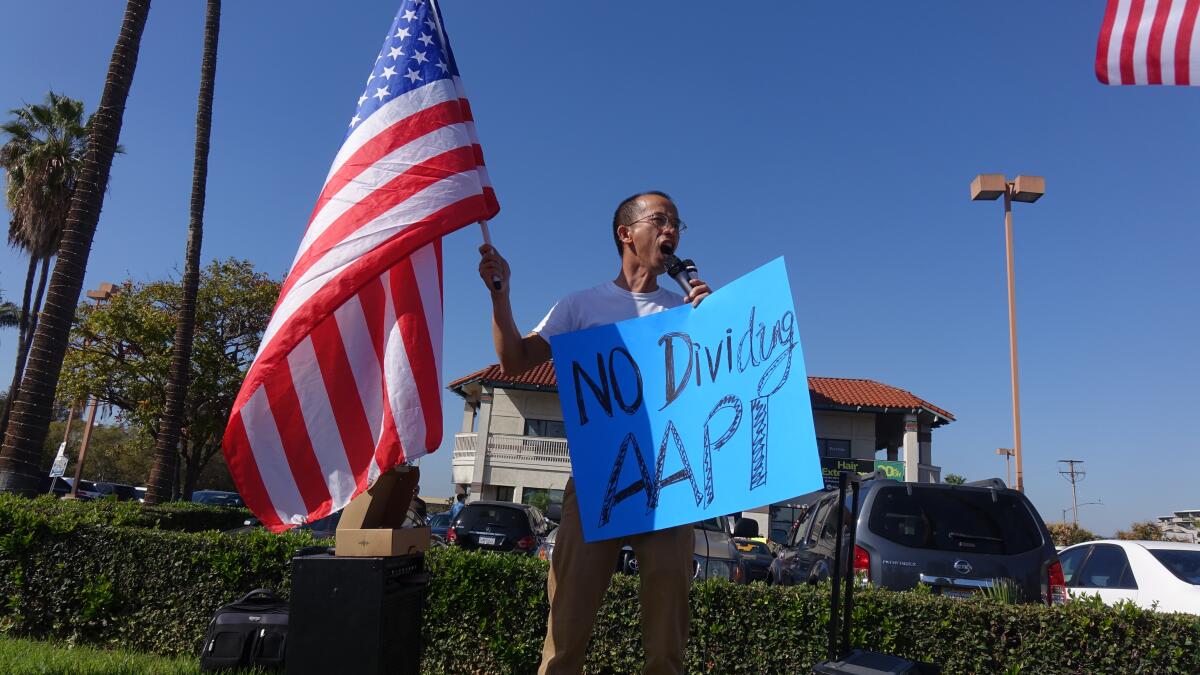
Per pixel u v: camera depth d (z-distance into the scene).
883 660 2.38
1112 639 4.55
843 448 26.56
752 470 2.19
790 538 8.57
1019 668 4.62
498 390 27.62
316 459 3.02
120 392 28.11
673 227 2.65
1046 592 5.34
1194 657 4.39
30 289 29.72
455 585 5.63
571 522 2.38
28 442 8.40
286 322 3.00
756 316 2.35
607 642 5.37
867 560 5.52
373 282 3.26
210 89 13.23
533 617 5.52
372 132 3.25
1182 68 4.49
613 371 2.49
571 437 2.43
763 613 5.09
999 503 5.67
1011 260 15.65
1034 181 15.57
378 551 2.73
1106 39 4.65
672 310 2.52
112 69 9.23
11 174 26.86
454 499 28.53
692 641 5.16
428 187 3.14
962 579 5.35
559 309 2.70
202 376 27.47
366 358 3.16
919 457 27.20
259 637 4.79
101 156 9.09
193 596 5.92
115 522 6.41
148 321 26.89
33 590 6.05
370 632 2.64
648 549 2.26
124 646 5.88
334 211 3.14
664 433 2.37
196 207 13.11
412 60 3.36
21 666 4.63
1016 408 15.25
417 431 3.04
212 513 12.40
